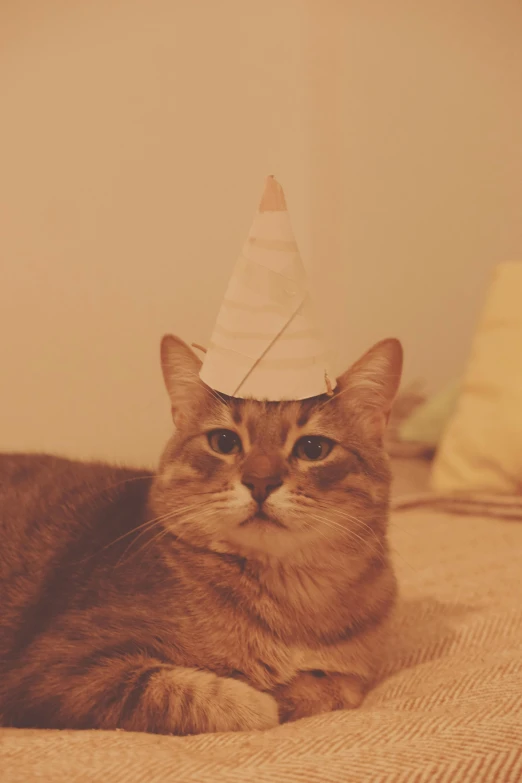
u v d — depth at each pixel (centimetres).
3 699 111
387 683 120
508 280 245
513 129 320
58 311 250
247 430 122
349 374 132
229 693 105
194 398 131
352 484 124
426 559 174
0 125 240
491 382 233
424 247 313
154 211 255
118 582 118
